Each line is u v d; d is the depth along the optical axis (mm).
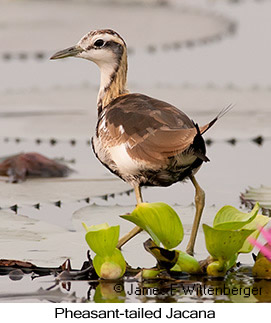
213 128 16359
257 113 17578
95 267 8953
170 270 9062
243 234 8633
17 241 10078
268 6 27531
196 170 9805
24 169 13523
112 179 13273
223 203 12008
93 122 16844
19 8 27250
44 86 20281
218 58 22391
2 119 17094
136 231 9836
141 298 8367
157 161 9406
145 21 25594
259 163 14531
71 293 8523
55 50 21766
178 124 9523
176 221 8883
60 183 12969
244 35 24281
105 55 11406
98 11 26766
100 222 10859
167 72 21250
